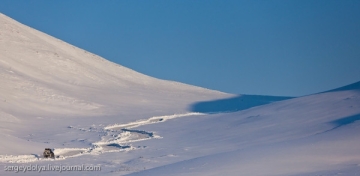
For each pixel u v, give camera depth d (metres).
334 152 41.34
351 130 53.19
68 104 132.62
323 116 83.19
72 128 100.19
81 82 169.25
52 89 145.00
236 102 170.62
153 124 109.06
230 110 148.00
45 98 133.00
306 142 48.34
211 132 90.38
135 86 188.62
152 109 139.38
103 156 67.62
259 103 170.12
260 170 37.59
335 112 84.38
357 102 89.00
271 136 74.50
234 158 44.75
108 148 78.31
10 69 150.88
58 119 113.62
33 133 92.00
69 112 125.44
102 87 170.62
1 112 107.56
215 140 79.56
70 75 173.25
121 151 73.06
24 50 179.38
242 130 86.88
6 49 172.25
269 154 44.03
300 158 40.50
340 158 39.00
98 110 131.25
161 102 156.88
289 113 94.06
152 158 64.62
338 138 48.09
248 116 103.75
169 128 102.00
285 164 38.81
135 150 73.94
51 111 123.25
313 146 44.97
